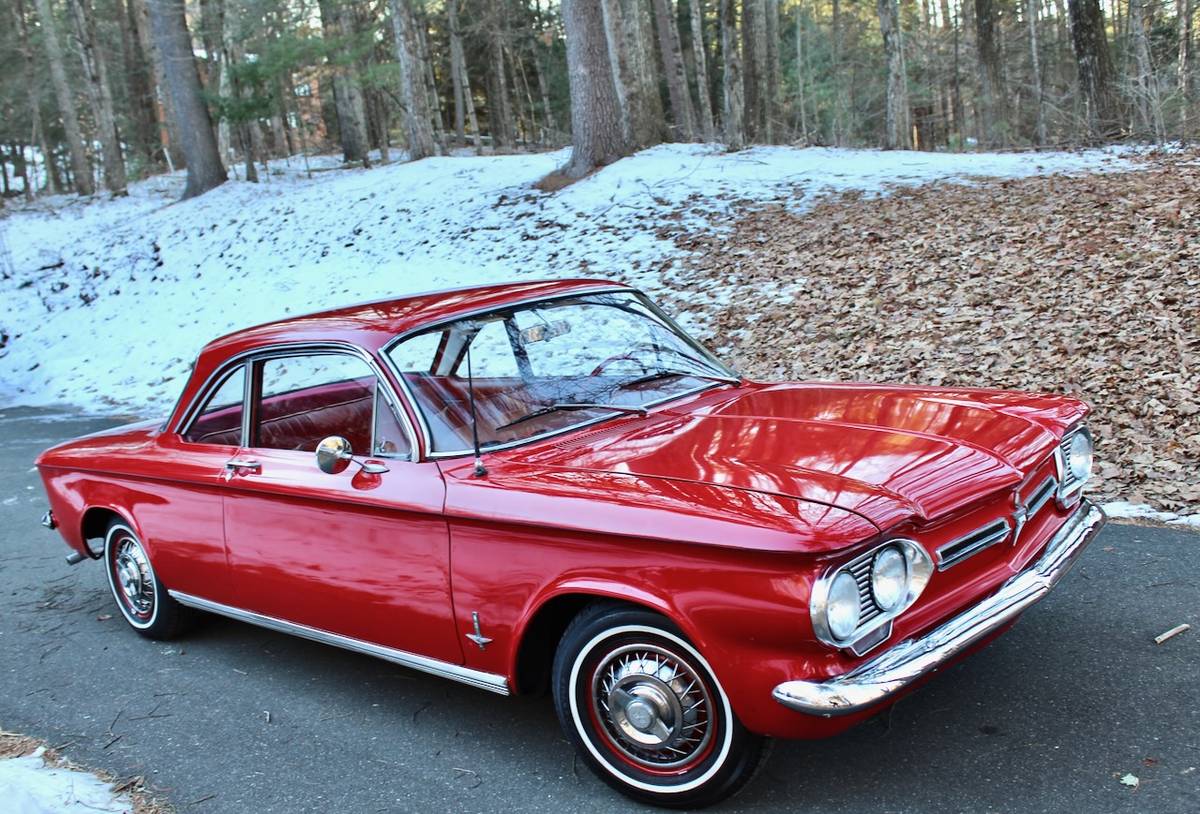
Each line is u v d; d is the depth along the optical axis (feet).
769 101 105.40
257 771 11.71
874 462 9.93
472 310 12.88
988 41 89.25
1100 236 34.32
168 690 14.35
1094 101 60.90
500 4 138.10
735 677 8.96
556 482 10.32
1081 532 11.31
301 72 91.66
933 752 10.44
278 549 12.93
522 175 65.77
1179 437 20.08
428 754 11.72
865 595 8.84
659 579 9.28
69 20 140.56
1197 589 13.87
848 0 154.61
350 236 61.36
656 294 39.99
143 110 134.21
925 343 28.76
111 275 67.41
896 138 66.44
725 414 12.15
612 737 10.29
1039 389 24.06
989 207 41.24
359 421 12.59
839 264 37.81
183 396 14.97
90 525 16.80
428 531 11.10
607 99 62.03
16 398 46.78
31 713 13.96
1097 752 10.10
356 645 12.57
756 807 9.86
